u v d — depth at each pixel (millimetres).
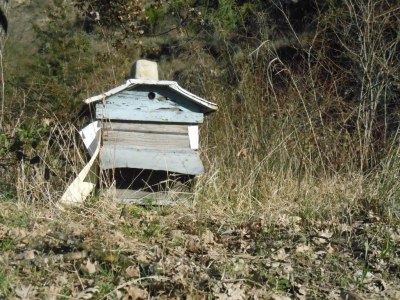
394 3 7934
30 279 4598
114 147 5652
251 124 6629
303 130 6766
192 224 5539
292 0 8984
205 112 5887
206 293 4625
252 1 9727
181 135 5793
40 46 8672
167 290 4629
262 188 6168
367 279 4984
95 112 5695
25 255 4781
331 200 6035
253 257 5105
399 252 5305
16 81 7340
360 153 6574
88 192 5699
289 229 5555
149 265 4789
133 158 5660
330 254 5250
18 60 8078
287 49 8664
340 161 6625
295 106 6797
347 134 6723
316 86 7410
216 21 8906
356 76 7715
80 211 5523
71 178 5832
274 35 8828
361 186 6215
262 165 6277
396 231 5605
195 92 7359
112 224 5355
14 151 5859
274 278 4867
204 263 4961
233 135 6551
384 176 6273
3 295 4426
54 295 4441
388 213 5867
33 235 5031
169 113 5754
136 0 8492
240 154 6379
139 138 5730
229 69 7719
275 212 5816
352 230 5617
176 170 5688
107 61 8305
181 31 9320
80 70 7793
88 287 4582
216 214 5820
